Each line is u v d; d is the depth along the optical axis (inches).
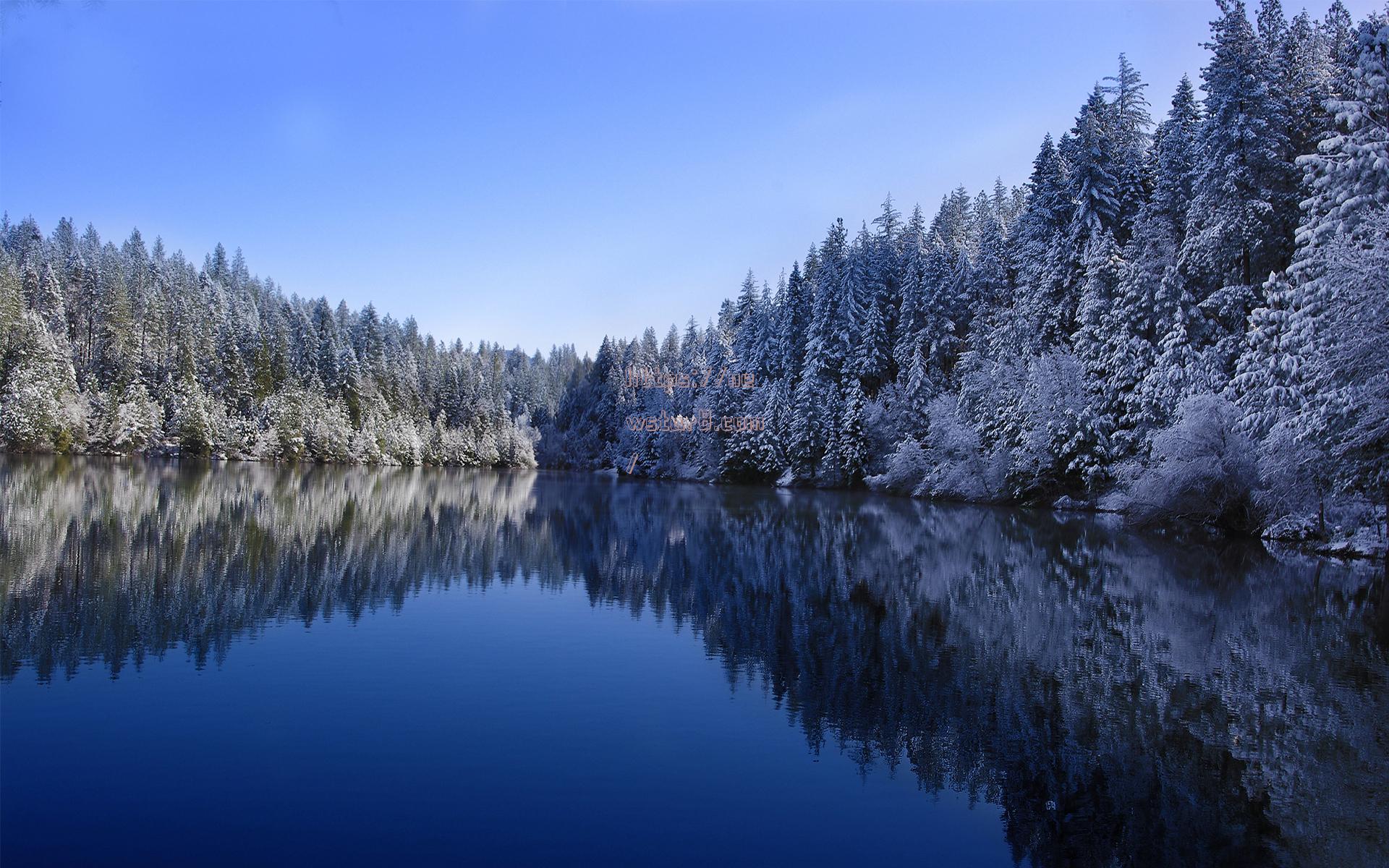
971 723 316.2
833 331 2016.5
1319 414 728.3
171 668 360.5
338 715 308.3
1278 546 842.2
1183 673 386.0
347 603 503.5
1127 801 251.4
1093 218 1368.1
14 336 2107.5
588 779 257.1
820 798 248.7
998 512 1300.4
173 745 275.1
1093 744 297.3
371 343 3294.8
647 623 476.7
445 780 253.4
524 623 468.4
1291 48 1156.5
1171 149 1256.8
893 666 393.4
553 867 202.5
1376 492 779.4
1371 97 818.2
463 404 3659.0
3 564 575.5
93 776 249.3
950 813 239.8
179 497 1137.4
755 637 446.3
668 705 330.0
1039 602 551.2
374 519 1003.9
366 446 2888.8
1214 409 892.6
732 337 3002.0
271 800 236.2
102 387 2351.1
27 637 397.1
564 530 973.2
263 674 356.8
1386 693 358.6
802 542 885.2
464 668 374.3
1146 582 629.0
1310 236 828.0
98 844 209.3
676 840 219.1
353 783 249.4
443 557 710.5
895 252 2194.9
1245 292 1048.2
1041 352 1395.2
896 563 730.8
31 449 1983.3
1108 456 1238.3
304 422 2691.9
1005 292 1680.6
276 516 958.4
